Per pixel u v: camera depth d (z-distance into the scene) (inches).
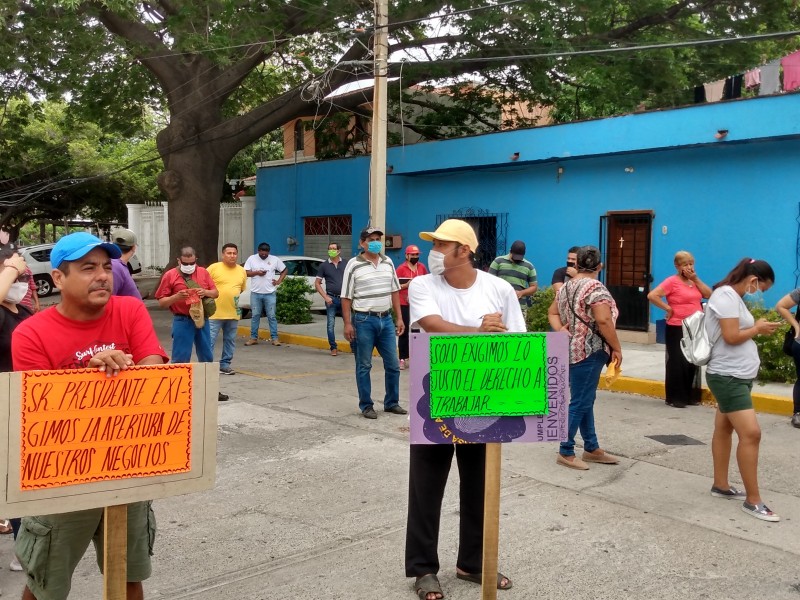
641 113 523.5
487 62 722.8
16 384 96.0
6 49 573.6
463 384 130.3
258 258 544.4
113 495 102.7
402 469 239.6
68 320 111.7
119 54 659.4
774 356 361.7
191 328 329.1
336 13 652.7
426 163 675.4
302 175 828.6
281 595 155.1
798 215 463.8
